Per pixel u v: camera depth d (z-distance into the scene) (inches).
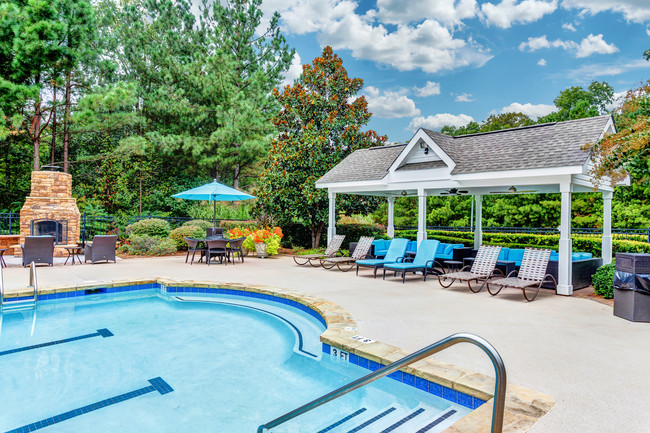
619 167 319.6
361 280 409.7
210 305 339.0
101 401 170.6
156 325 283.6
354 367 196.1
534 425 125.3
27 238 463.5
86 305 339.0
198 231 696.4
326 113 807.1
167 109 916.0
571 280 350.0
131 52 941.2
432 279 423.5
